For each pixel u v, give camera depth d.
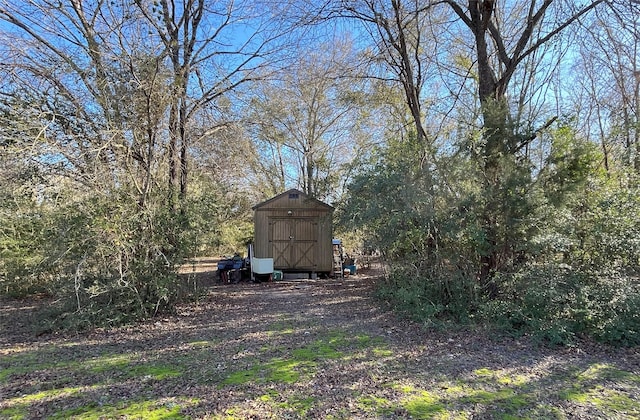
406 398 3.67
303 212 13.55
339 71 11.66
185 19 9.63
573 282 5.72
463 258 6.86
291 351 5.16
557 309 5.62
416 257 7.45
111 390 3.96
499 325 5.81
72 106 7.23
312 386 3.97
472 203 6.49
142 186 7.46
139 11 7.60
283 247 13.40
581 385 3.96
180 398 3.73
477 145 6.51
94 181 6.79
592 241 6.25
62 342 5.83
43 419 3.37
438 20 10.44
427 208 6.83
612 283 5.60
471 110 7.69
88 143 7.11
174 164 8.86
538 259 6.32
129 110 7.29
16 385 4.14
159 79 7.38
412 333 5.98
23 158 6.46
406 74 10.20
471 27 8.10
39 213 7.41
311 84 12.91
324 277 13.55
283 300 9.13
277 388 3.93
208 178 10.80
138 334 6.21
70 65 7.03
